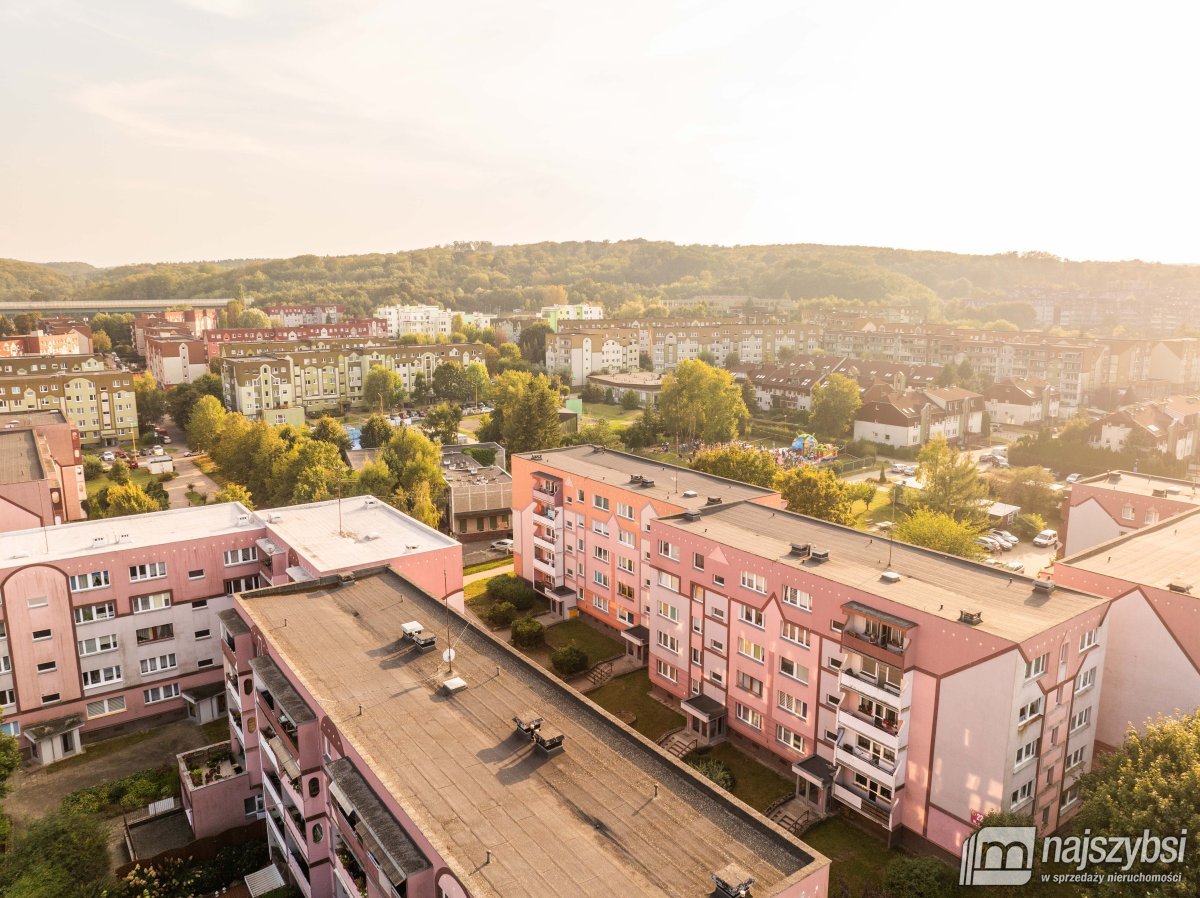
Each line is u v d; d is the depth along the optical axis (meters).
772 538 62.69
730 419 167.25
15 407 168.50
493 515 114.94
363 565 60.75
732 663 62.00
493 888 28.23
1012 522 117.38
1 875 43.03
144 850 51.50
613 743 37.44
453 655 44.94
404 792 33.59
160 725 67.19
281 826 48.53
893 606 49.91
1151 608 54.84
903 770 50.28
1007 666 44.41
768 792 57.25
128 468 149.38
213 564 68.25
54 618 61.97
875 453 172.50
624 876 29.02
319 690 41.97
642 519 75.06
